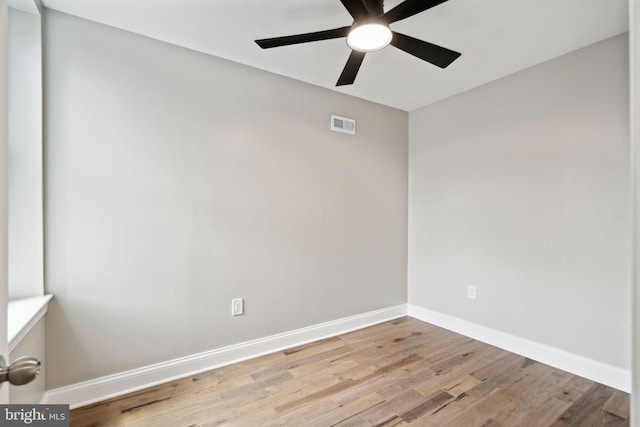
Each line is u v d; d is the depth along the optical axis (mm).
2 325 687
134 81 2078
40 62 1812
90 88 1950
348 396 2006
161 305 2172
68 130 1890
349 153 3076
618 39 2090
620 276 2080
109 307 2008
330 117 2945
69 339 1894
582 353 2242
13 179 1772
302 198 2785
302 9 1876
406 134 3533
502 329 2699
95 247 1966
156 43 2154
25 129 1788
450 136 3127
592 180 2197
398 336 2953
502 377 2229
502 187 2707
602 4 1810
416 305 3465
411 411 1864
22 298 1782
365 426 1738
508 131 2668
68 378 1890
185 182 2252
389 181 3385
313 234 2852
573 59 2293
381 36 1646
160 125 2164
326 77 2707
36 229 1810
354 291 3133
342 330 3041
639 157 504
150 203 2133
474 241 2916
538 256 2477
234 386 2113
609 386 2107
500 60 2426
